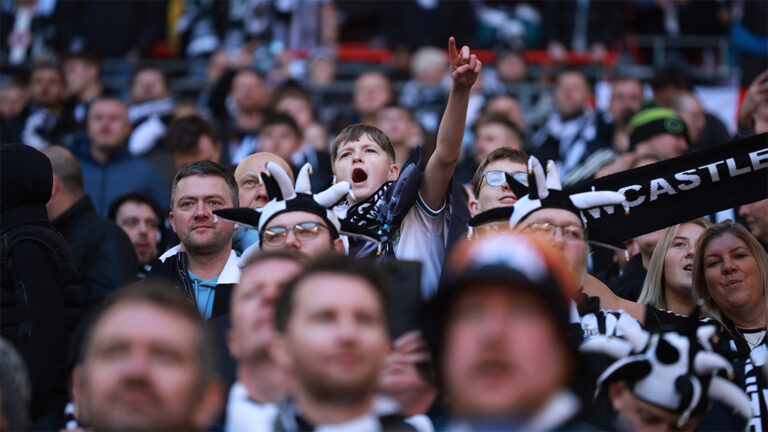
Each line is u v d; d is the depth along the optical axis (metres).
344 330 9.76
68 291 17.17
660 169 17.38
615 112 30.27
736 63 38.28
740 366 15.77
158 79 32.69
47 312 16.52
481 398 8.20
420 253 16.72
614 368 11.66
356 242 16.50
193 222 17.08
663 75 31.55
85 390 10.07
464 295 8.30
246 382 11.97
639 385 11.59
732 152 17.36
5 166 17.41
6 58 42.69
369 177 17.77
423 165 21.39
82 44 42.47
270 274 12.23
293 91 31.97
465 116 16.48
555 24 41.34
